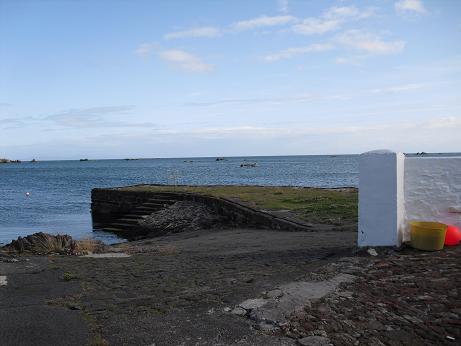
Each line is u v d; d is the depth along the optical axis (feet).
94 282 26.63
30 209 122.93
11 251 39.81
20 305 21.91
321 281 22.79
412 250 29.09
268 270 27.58
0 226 92.58
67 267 31.94
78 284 26.14
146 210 81.76
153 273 29.01
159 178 251.39
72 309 20.81
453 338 15.71
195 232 61.93
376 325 16.97
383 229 29.76
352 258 28.07
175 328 17.26
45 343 16.57
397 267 25.00
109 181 245.45
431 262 25.55
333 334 16.17
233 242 45.06
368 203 30.25
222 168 393.29
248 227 58.90
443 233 28.37
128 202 94.48
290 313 18.16
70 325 18.35
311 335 16.10
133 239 70.23
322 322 17.22
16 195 169.27
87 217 106.01
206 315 18.54
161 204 81.76
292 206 63.00
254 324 17.29
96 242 47.39
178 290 23.62
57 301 22.40
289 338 15.92
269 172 299.99
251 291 21.83
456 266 24.29
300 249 35.14
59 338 17.02
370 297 20.01
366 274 23.88
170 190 92.89
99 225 92.07
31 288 25.38
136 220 77.36
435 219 30.96
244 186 103.14
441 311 18.04
